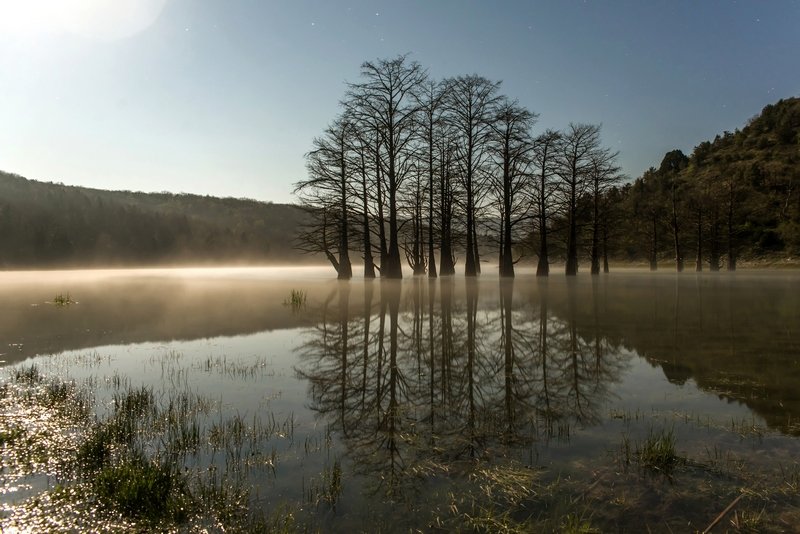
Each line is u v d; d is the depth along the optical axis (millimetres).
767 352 9086
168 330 12695
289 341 10977
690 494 3904
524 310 15570
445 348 9898
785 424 5375
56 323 14078
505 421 5645
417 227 34719
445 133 31375
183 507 3836
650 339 10492
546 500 3857
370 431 5422
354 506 3834
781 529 3426
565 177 34125
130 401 6453
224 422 5754
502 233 33562
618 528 3469
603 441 4992
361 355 9414
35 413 6148
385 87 27859
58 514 3809
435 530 3492
